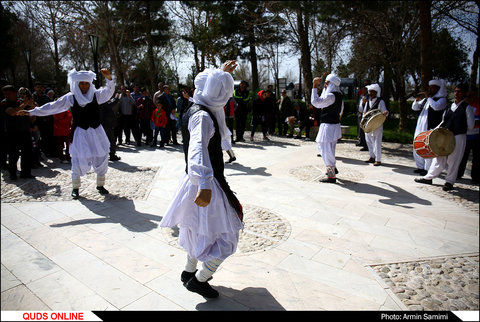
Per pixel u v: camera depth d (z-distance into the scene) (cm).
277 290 292
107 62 2488
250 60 2200
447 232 421
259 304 271
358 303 276
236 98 1110
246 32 1853
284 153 939
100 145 528
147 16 1867
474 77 1395
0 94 768
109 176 677
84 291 286
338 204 518
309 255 356
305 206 507
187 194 250
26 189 580
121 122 1052
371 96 792
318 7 848
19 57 2283
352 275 319
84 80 496
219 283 300
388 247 379
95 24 1655
